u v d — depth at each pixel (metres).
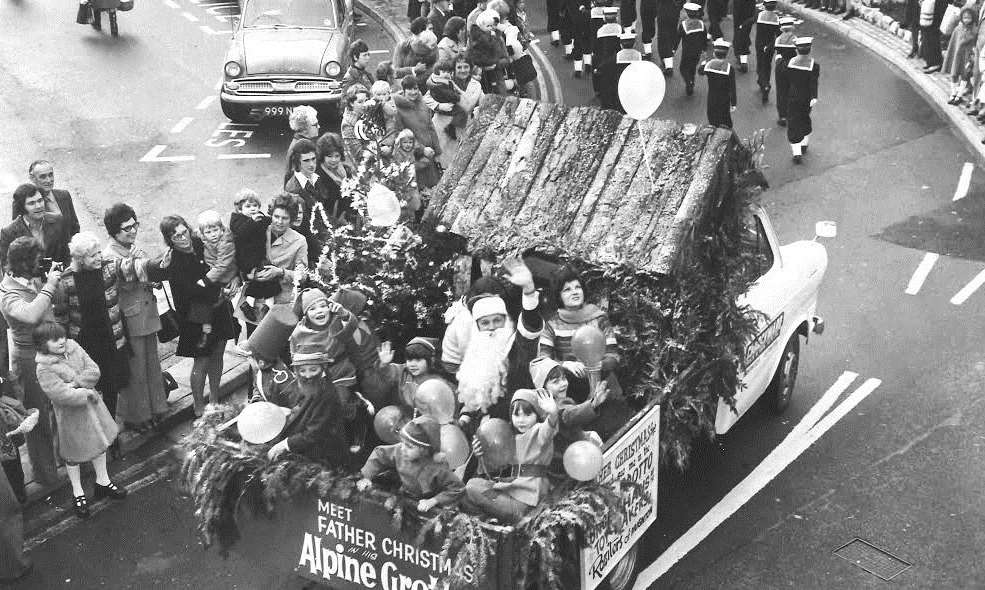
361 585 6.38
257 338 7.30
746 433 9.23
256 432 6.22
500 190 8.48
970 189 14.49
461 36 17.89
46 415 8.45
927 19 18.66
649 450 6.97
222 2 24.39
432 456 6.08
